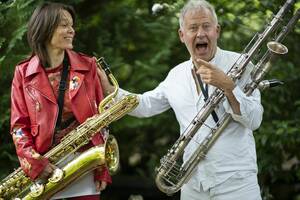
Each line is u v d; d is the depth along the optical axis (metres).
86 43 12.05
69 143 7.54
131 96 7.87
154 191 15.25
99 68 7.97
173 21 12.88
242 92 7.28
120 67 12.37
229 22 11.79
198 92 7.74
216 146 7.57
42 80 7.49
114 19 12.91
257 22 12.02
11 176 7.85
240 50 12.35
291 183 13.87
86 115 7.56
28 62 7.64
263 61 7.54
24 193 7.88
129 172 15.81
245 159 7.60
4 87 10.36
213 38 7.58
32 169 7.39
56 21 7.44
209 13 7.57
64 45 7.50
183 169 7.71
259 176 12.04
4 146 10.51
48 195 7.57
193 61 7.75
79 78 7.57
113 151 7.63
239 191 7.57
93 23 12.42
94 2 12.55
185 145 7.71
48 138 7.44
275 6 11.46
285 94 12.46
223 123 7.53
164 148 14.72
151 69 13.05
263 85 7.65
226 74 7.37
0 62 9.79
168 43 13.19
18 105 7.54
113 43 12.83
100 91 7.79
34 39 7.54
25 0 9.99
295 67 12.86
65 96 7.52
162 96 8.19
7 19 10.15
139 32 13.07
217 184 7.57
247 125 7.40
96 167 7.55
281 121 11.88
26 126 7.52
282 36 7.60
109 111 7.73
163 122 13.87
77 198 7.63
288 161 12.99
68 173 7.49
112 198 15.21
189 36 7.57
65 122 7.55
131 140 14.84
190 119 7.76
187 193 7.86
